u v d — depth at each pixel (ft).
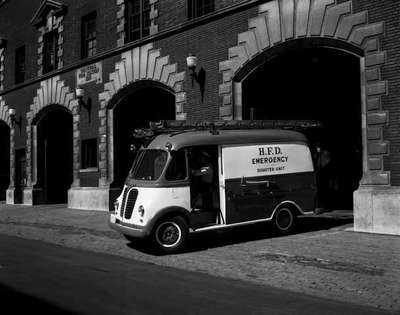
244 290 24.43
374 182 40.14
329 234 39.99
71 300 21.93
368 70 40.86
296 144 41.39
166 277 27.63
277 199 39.83
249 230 44.04
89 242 41.39
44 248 39.83
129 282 26.03
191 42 57.06
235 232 43.37
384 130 39.68
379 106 40.01
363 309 20.97
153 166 36.68
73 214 66.64
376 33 40.32
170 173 35.81
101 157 71.31
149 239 36.63
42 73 86.43
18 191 93.35
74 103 77.66
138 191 36.14
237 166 38.29
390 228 38.52
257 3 49.57
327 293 23.57
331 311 20.57
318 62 52.42
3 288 24.31
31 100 89.10
